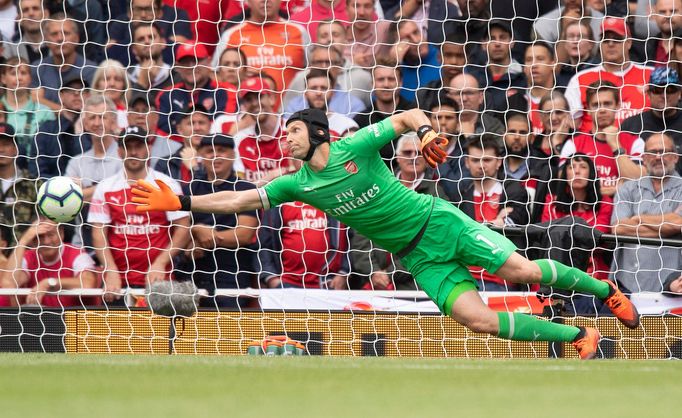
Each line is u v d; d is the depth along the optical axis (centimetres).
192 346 3188
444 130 3553
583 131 3591
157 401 1502
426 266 2467
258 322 3219
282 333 3228
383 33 3644
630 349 3241
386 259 3381
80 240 3428
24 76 3572
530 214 3462
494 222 3450
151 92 3581
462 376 1922
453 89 3581
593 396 1627
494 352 3244
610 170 3531
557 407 1470
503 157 3497
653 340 3250
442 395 1603
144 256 3416
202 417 1323
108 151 3534
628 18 3681
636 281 3422
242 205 2423
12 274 3391
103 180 3475
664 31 3656
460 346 3238
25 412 1380
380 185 2403
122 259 3422
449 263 2467
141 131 3534
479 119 3559
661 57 3644
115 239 3425
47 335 3212
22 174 3500
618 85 3625
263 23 3650
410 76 3631
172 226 3425
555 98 3597
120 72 3588
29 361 2250
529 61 3612
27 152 3519
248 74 3616
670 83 3612
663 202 3494
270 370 2008
